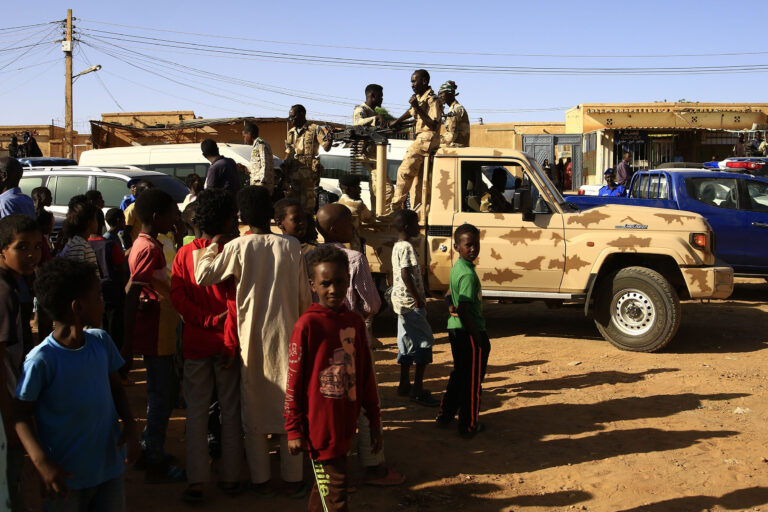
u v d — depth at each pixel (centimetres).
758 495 458
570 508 444
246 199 441
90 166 1357
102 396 316
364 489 471
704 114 3228
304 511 437
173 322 475
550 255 857
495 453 535
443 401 588
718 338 923
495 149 876
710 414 621
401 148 1619
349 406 365
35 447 294
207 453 449
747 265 1137
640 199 1166
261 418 441
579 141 3525
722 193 1149
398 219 645
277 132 3108
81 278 307
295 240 450
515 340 923
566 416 618
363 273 484
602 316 861
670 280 877
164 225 479
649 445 548
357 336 373
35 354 301
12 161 633
